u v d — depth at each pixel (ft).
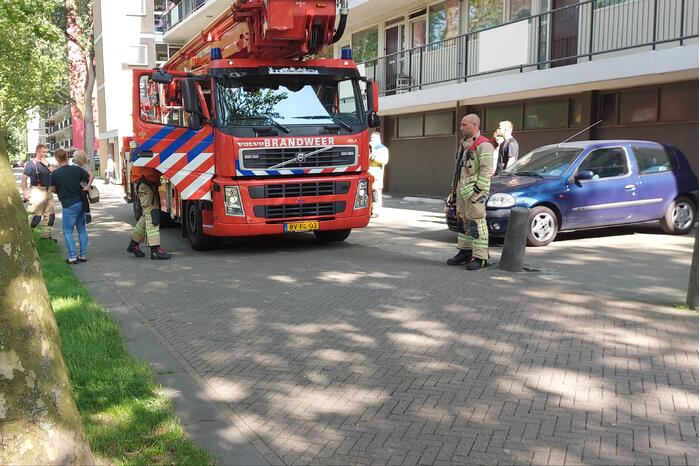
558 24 54.65
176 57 46.32
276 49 32.12
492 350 17.29
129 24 153.48
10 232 8.59
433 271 27.81
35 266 8.94
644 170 36.65
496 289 24.09
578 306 21.53
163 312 21.83
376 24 80.02
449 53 66.85
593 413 13.29
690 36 40.37
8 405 8.38
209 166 32.09
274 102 32.37
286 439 12.45
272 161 31.65
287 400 14.32
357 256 32.30
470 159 27.63
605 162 35.76
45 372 8.74
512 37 54.54
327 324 19.98
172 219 42.32
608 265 28.78
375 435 12.55
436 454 11.75
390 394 14.52
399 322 20.03
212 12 101.91
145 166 31.81
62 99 173.58
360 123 33.55
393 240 38.04
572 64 52.19
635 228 41.11
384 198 71.10
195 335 19.15
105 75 153.17
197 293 24.49
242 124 31.55
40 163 39.24
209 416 13.39
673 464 11.22
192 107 31.24
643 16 46.39
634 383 14.82
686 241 35.50
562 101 55.01
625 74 43.68
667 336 18.15
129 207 66.28
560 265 28.86
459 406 13.79
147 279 27.40
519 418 13.14
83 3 141.18
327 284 25.54
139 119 35.58
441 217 50.19
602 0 50.01
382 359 16.79
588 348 17.28
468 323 19.79
